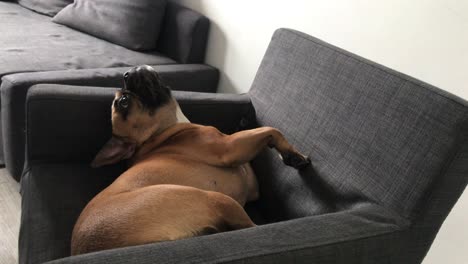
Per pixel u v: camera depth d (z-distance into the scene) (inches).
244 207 59.7
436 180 39.9
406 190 41.7
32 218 49.3
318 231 37.4
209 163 55.6
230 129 68.9
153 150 59.2
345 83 52.2
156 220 41.1
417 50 57.7
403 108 44.6
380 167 44.8
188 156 55.9
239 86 93.0
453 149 39.4
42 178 55.6
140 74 58.5
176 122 61.3
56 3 117.7
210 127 60.1
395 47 60.4
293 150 54.6
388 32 61.1
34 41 94.7
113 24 102.2
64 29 107.2
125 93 58.1
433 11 55.2
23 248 47.0
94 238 40.3
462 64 53.1
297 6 75.4
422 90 43.7
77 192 54.5
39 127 57.2
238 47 91.4
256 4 84.7
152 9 100.5
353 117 49.7
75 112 58.3
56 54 89.5
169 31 103.0
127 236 39.5
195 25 97.0
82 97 58.3
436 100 42.0
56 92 57.1
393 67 61.0
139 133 58.7
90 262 29.9
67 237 47.3
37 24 107.4
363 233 38.4
